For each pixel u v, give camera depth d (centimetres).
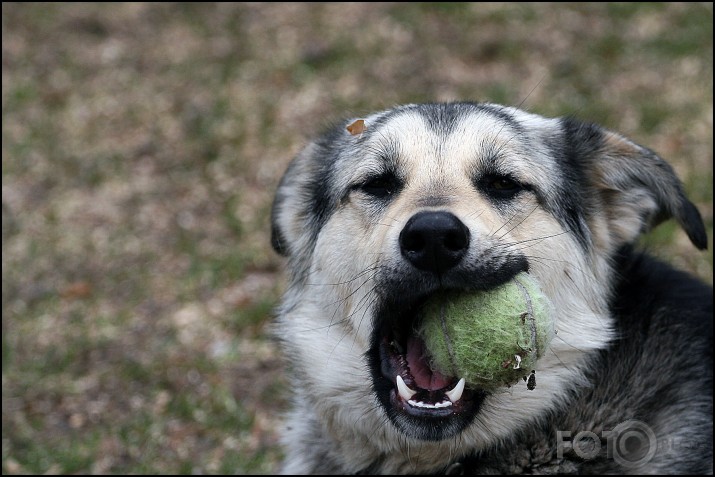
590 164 461
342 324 440
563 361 425
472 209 394
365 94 1205
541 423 428
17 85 1323
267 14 1445
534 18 1323
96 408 695
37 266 935
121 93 1288
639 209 461
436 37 1312
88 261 940
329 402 444
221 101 1223
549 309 383
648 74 1155
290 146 1107
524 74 1202
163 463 623
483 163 422
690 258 792
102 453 635
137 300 862
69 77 1341
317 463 477
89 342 786
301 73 1269
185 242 955
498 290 377
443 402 387
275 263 898
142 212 1024
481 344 371
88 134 1199
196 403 688
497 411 418
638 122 1043
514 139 432
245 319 805
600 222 457
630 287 470
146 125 1204
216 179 1068
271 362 743
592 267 445
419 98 1174
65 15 1499
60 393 714
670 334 455
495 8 1364
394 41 1317
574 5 1338
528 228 418
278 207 512
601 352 443
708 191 902
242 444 642
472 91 1174
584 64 1198
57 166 1133
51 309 853
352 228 436
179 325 812
